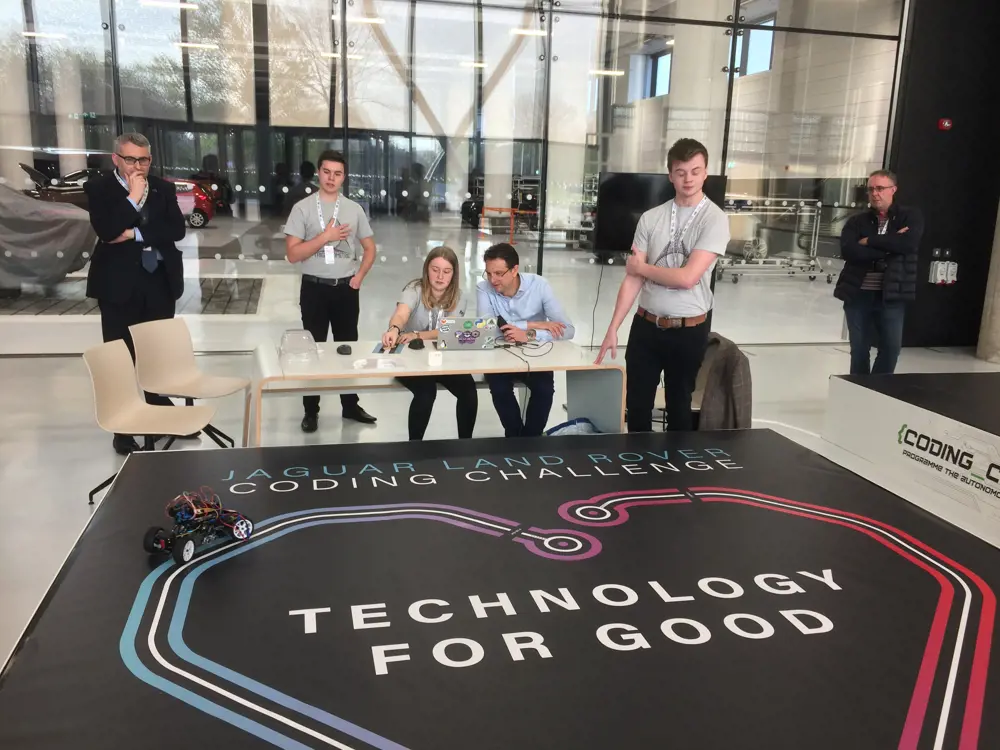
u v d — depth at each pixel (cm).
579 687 131
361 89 662
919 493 278
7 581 279
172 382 385
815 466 249
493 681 132
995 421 256
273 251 671
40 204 612
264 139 653
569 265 733
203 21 620
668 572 174
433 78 673
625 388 351
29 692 126
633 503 215
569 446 265
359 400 541
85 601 155
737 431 286
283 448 256
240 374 602
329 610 154
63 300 630
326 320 474
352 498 214
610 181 658
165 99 629
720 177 669
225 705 124
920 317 770
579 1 682
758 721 124
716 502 217
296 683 130
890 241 470
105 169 628
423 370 328
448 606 157
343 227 439
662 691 131
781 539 193
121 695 126
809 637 148
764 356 721
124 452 418
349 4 642
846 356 727
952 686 134
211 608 154
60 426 462
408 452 256
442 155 690
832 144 745
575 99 703
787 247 764
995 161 741
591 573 173
